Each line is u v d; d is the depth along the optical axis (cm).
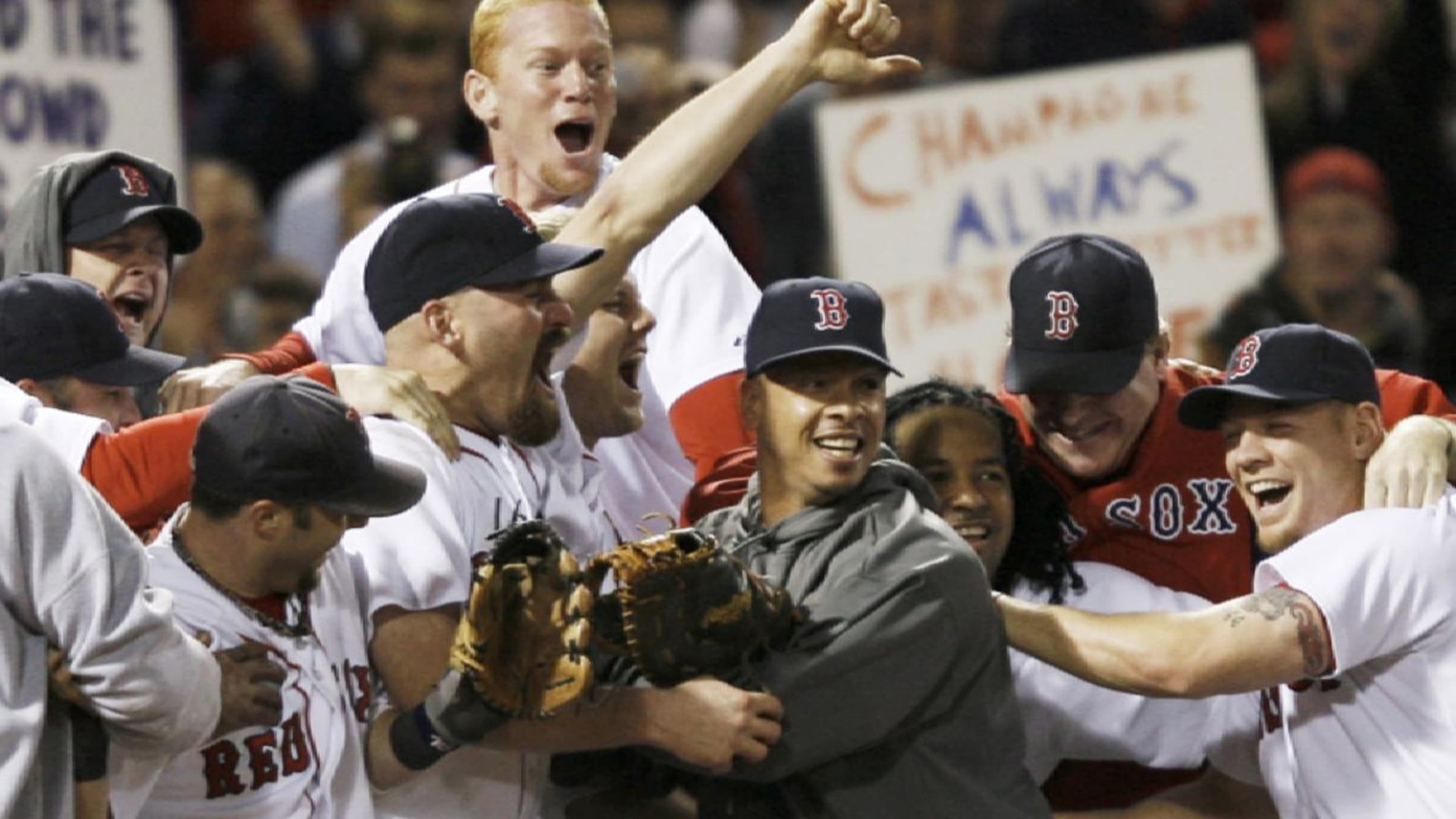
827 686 1399
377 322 1498
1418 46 3209
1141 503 1678
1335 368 1532
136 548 1317
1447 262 3175
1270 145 3189
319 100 3309
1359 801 1521
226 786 1362
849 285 1457
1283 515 1548
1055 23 3231
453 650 1338
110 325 1596
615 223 1525
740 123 1538
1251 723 1648
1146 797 1702
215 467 1352
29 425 1359
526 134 1828
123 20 2417
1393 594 1478
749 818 1450
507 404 1476
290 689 1379
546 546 1343
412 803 1445
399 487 1373
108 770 1345
